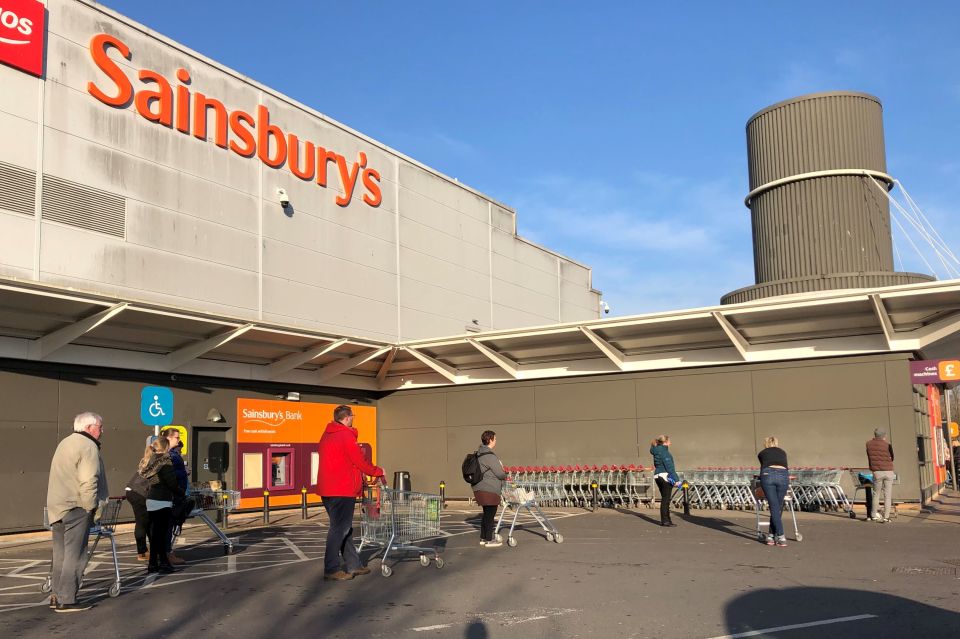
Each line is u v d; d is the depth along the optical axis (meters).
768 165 24.84
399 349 22.75
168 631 7.07
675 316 18.81
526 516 18.73
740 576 9.48
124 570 10.77
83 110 16.97
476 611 7.71
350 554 9.73
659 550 11.98
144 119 18.17
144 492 11.23
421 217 26.83
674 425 21.34
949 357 21.33
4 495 15.82
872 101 24.25
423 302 26.42
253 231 20.48
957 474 30.94
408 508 10.20
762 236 25.03
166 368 19.05
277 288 20.98
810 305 17.52
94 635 6.95
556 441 22.89
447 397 24.78
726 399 20.78
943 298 16.84
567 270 36.41
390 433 25.61
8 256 15.39
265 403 21.73
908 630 6.72
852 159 23.70
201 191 19.25
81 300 14.71
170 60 18.92
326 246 22.70
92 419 8.20
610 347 21.41
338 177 23.45
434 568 10.45
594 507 20.33
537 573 9.92
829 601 7.93
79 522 8.03
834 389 19.59
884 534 13.60
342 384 24.16
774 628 6.87
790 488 18.38
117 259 17.25
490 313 30.11
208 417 20.09
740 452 20.42
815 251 23.58
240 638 6.79
